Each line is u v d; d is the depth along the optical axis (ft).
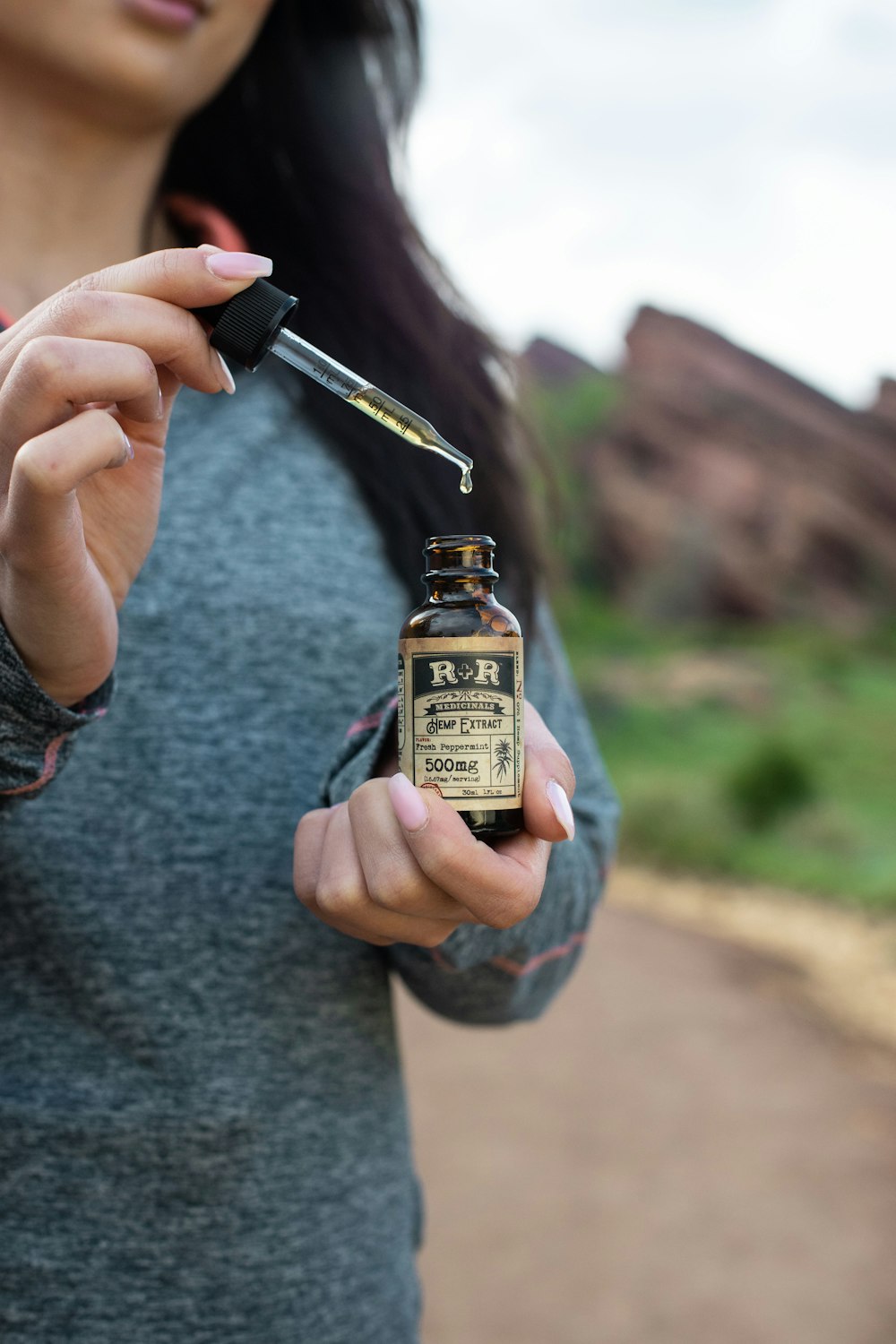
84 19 4.03
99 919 3.92
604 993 25.52
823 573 111.65
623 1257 14.07
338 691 4.39
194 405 4.75
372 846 3.08
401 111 5.97
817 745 60.80
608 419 121.90
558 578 5.98
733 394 119.24
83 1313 3.74
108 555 3.38
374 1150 4.26
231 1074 3.94
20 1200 3.73
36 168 4.45
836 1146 17.58
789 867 37.11
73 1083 3.84
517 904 3.03
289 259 5.17
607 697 71.67
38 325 2.97
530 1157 16.94
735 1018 23.93
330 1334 4.00
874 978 26.71
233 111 5.45
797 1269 13.89
